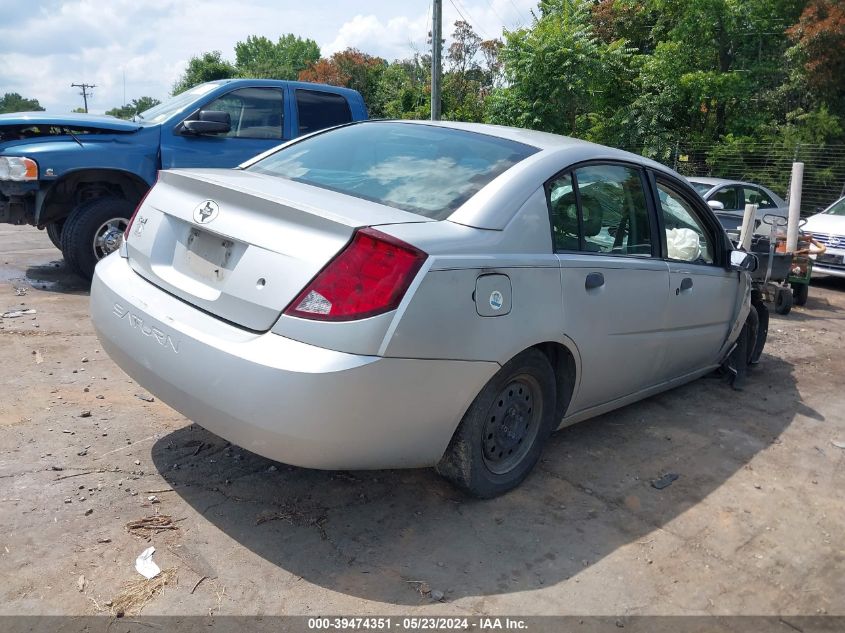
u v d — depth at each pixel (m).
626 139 23.09
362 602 2.59
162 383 2.89
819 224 10.91
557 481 3.62
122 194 7.16
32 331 5.30
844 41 21.78
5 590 2.49
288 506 3.17
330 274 2.59
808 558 3.12
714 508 3.49
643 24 26.58
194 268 3.02
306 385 2.51
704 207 4.66
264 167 3.78
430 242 2.74
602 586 2.80
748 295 5.15
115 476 3.30
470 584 2.74
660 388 4.55
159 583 2.60
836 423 4.78
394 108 36.06
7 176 6.43
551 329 3.23
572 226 3.48
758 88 23.62
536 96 18.94
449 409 2.87
